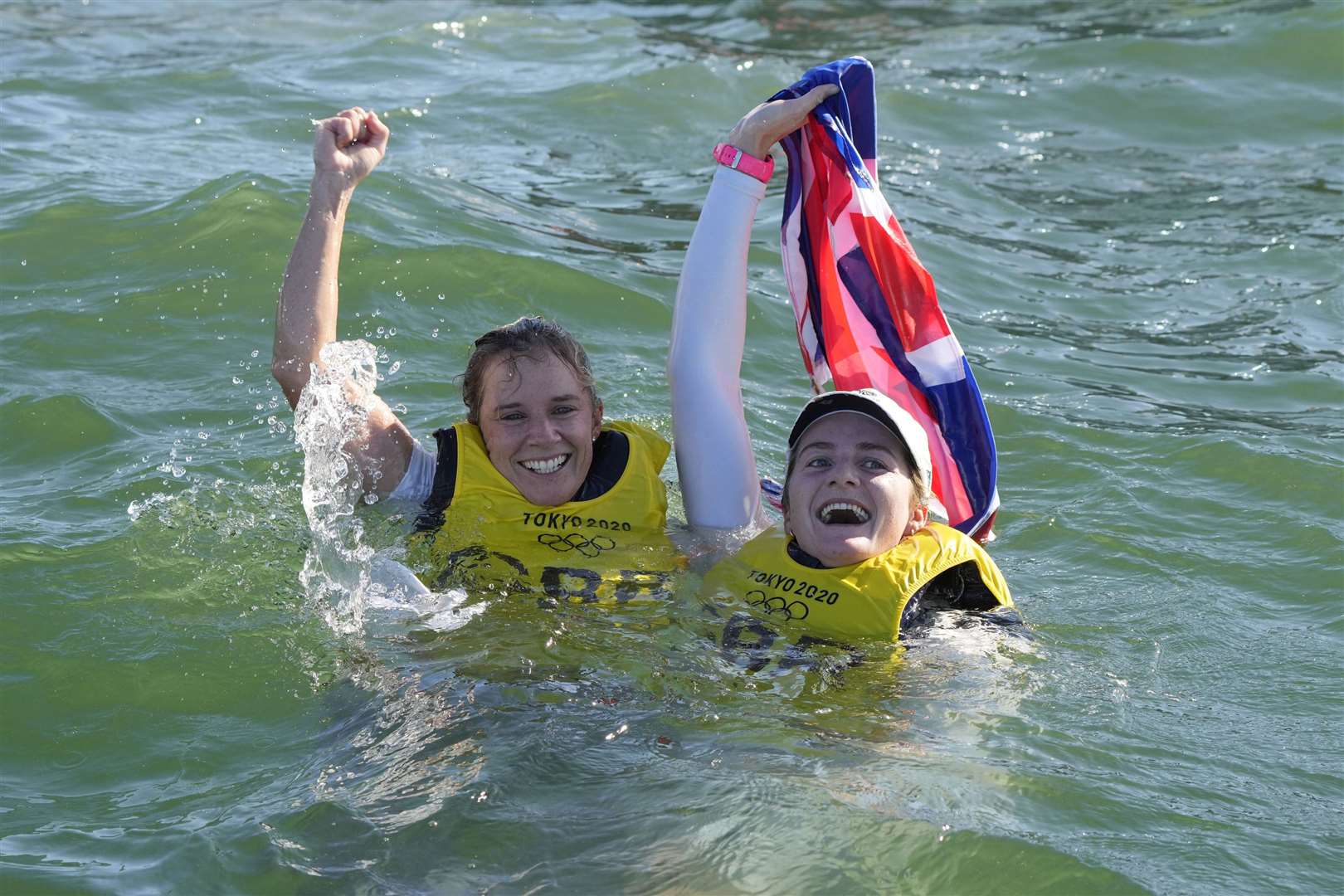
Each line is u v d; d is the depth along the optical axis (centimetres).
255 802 825
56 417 1385
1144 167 2530
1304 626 1092
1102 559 1218
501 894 721
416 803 798
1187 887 740
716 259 1194
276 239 1811
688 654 973
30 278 1716
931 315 1188
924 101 2773
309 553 1124
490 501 1129
